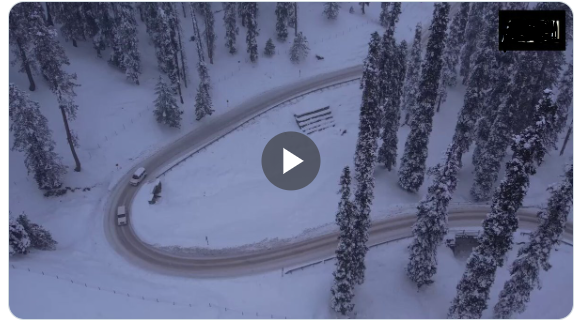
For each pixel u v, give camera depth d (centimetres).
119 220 4756
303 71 7275
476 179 5094
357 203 3497
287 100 6650
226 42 7312
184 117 6297
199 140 5994
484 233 3238
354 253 3653
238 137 5984
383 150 5272
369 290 4153
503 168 5603
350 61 7481
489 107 5144
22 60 5462
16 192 4975
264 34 7781
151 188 5119
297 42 7175
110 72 6500
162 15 5791
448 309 4016
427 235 3784
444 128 6072
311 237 4716
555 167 5631
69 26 6356
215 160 5631
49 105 5738
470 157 5847
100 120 5888
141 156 5712
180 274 4228
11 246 3906
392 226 4850
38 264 3966
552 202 3048
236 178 5406
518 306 3453
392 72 4784
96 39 6481
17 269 3762
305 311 3881
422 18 8406
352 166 5509
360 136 4419
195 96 6662
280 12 7394
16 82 5778
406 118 6016
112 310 3453
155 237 4619
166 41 5931
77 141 5575
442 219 3681
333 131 6144
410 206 5100
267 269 4325
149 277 4153
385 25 8150
